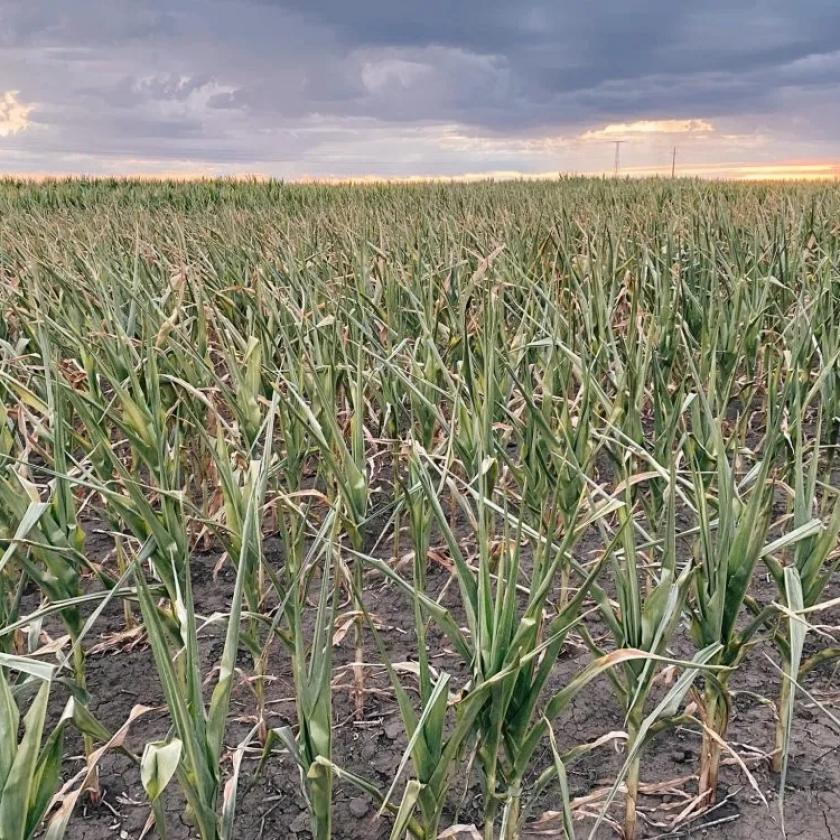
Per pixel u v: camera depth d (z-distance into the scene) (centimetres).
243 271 490
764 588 292
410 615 287
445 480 206
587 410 231
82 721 148
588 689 244
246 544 149
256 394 273
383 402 323
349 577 211
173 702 130
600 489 195
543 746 221
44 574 194
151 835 197
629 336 294
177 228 630
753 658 255
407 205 1203
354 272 454
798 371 281
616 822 191
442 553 284
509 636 146
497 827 191
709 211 680
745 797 201
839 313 396
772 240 549
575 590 284
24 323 358
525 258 520
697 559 178
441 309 400
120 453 375
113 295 369
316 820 144
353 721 234
